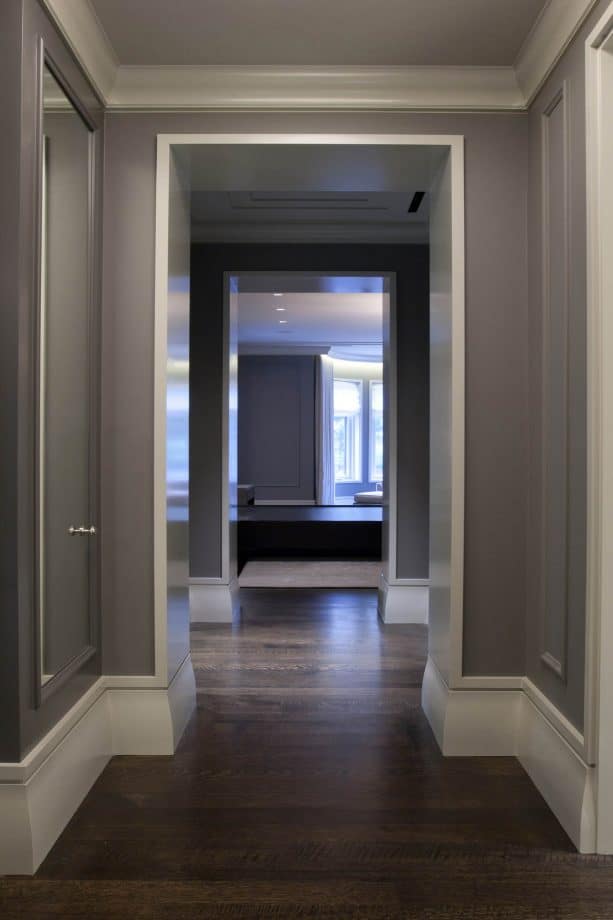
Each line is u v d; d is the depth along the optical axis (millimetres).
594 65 2148
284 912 1891
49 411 2283
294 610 5457
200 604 5129
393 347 5230
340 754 2873
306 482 12406
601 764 2172
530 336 2883
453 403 2906
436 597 3209
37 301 2100
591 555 2176
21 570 2021
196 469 5184
